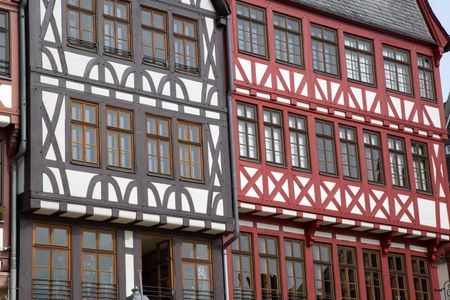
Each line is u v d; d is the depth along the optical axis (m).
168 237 19.38
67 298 17.59
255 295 20.48
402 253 23.89
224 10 21.02
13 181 17.50
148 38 19.75
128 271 18.55
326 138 22.48
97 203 17.97
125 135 18.86
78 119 18.25
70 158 17.88
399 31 24.77
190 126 19.92
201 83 20.31
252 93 21.19
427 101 25.11
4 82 17.61
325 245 22.22
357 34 23.88
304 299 21.36
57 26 18.38
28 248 17.31
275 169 21.16
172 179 19.23
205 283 19.64
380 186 23.20
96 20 18.98
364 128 23.36
